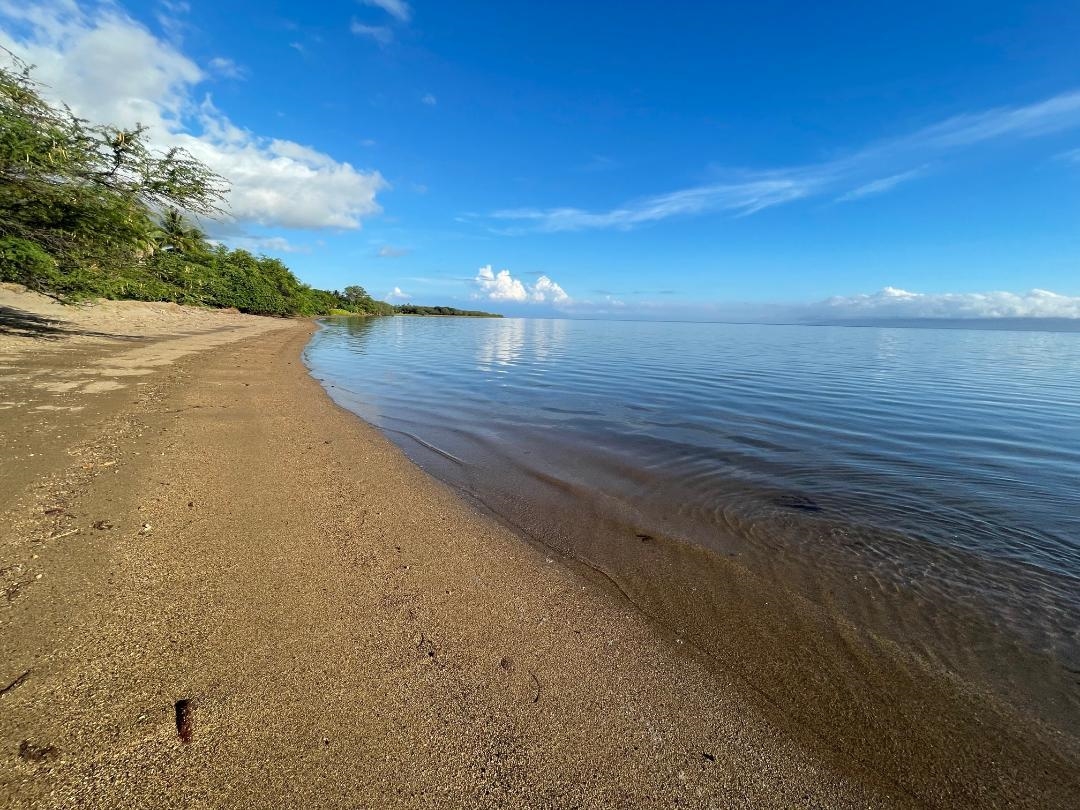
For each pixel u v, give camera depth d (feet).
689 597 13.29
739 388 52.90
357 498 18.29
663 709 9.10
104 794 6.39
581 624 11.68
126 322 81.46
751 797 7.43
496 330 218.79
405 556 14.17
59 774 6.55
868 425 34.99
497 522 17.75
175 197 44.01
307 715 8.00
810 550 16.26
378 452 24.94
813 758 8.29
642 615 12.32
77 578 10.90
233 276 148.25
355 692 8.63
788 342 156.25
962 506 20.11
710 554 15.87
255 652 9.34
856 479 23.34
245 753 7.21
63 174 37.42
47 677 8.08
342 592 11.83
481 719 8.37
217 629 9.87
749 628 12.00
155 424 24.21
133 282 52.75
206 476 18.22
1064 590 14.07
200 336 76.43
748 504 20.20
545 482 22.49
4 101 35.65
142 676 8.39
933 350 128.06
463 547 15.28
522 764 7.59
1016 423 36.17
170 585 11.17
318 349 86.33
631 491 21.58
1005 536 17.42
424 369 65.77
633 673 10.06
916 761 8.39
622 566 14.90
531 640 10.83
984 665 10.99
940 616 12.77
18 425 21.58
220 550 13.03
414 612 11.39
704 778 7.68
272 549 13.48
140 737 7.24
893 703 9.73
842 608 13.02
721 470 24.61
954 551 16.28
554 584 13.52
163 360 46.78
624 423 34.94
